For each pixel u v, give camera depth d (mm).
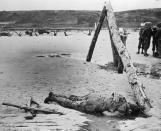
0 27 69562
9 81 12789
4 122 7645
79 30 66062
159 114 8547
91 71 15141
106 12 16234
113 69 15727
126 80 13156
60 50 25922
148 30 21500
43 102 9391
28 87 11664
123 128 7449
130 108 8508
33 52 24172
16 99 9789
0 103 9305
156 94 10891
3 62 18312
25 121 7734
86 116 8250
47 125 7457
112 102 8484
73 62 18094
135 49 26719
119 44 12531
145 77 13977
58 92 10797
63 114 8320
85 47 28906
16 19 83312
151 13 78375
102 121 7891
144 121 7961
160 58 20422
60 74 14383
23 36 49531
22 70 15500
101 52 23891
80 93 10711
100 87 11758
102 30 68625
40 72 14914
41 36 49219
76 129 7258
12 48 27906
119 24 72812
